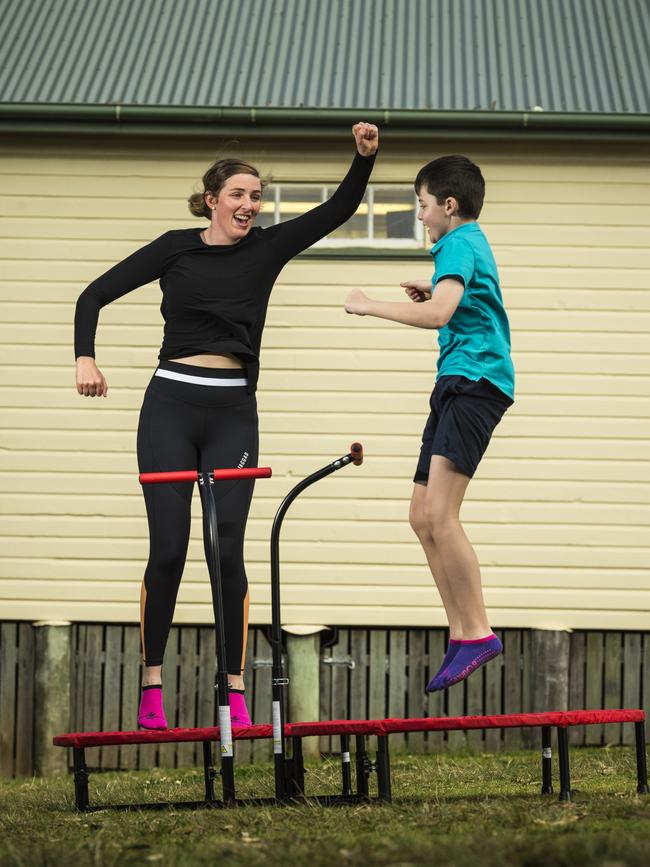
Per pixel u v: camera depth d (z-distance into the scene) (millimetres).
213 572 8023
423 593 16844
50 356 17156
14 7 19281
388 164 17141
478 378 8188
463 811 7797
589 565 16906
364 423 16938
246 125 16719
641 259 17125
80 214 17234
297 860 6141
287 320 17047
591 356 17047
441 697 16922
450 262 8109
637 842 6215
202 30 18672
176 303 8750
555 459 17000
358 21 18859
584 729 17078
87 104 16531
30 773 16906
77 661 17109
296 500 16906
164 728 8547
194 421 8648
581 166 17172
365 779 8609
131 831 7645
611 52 17984
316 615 16859
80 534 17031
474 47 18156
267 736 8383
